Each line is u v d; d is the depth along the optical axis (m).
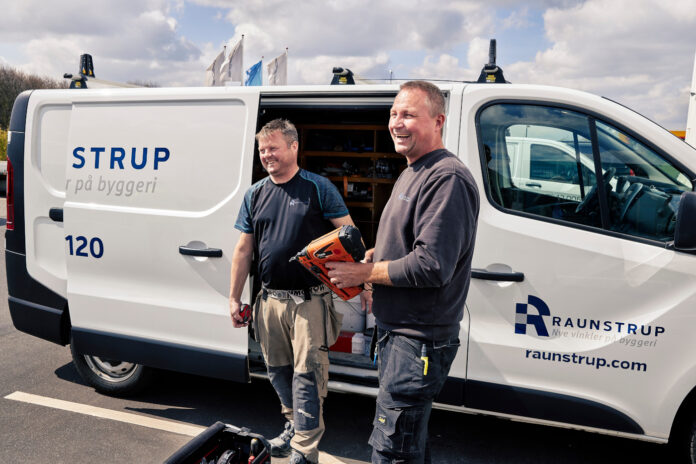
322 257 1.80
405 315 1.74
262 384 3.47
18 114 3.10
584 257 2.21
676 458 2.57
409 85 1.74
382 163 4.40
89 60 3.81
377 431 1.83
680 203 1.88
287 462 2.61
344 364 2.77
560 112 2.30
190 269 2.75
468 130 2.36
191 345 2.80
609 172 2.24
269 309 2.42
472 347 2.37
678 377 2.14
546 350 2.28
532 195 2.32
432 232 1.60
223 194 2.67
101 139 2.89
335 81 2.83
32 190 3.08
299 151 4.51
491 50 3.17
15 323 3.21
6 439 2.75
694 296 2.10
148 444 2.75
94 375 3.23
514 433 2.92
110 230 2.89
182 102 2.74
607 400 2.24
